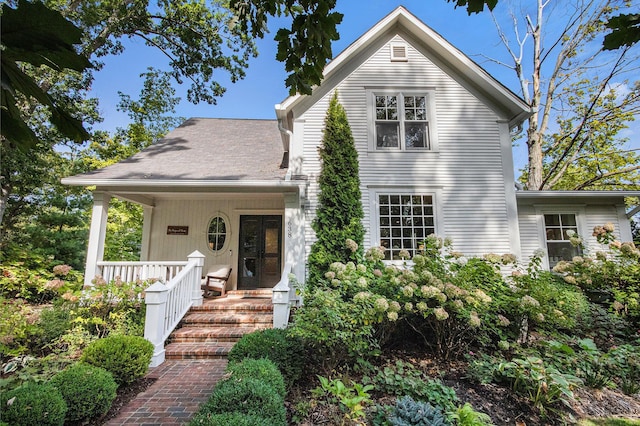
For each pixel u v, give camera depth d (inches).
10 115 36.6
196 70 529.0
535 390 142.3
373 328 172.2
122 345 158.4
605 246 307.9
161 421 126.8
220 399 104.3
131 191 265.0
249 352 150.6
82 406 120.8
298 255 266.1
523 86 525.3
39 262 357.4
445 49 302.5
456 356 184.4
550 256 313.6
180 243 344.5
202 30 492.7
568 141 557.9
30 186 405.4
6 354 153.2
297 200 272.7
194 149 343.0
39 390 111.9
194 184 257.3
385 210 289.6
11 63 34.8
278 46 79.8
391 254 281.0
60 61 35.4
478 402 141.4
